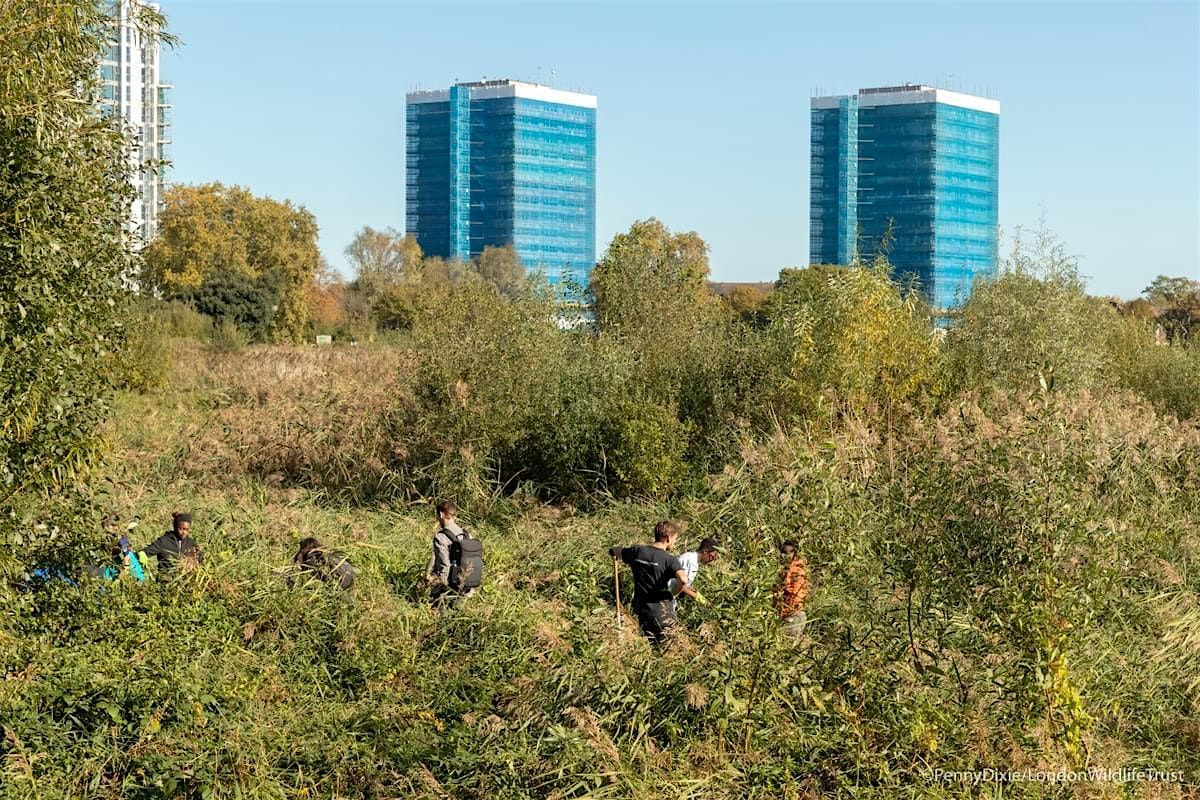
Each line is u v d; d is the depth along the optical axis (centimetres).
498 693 940
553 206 17050
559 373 1906
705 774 748
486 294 1973
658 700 814
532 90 16625
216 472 1948
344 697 956
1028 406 836
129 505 1452
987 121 15475
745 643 795
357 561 1388
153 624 939
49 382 740
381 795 784
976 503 795
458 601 1142
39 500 812
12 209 714
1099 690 844
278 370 3122
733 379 1969
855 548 941
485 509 1761
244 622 1073
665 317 2269
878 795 731
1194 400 2391
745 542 972
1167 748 832
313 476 1919
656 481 1733
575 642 955
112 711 785
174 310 5084
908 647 841
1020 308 2120
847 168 15088
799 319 1830
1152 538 1130
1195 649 967
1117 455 1211
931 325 2114
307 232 7875
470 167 16838
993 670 783
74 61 787
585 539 1495
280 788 778
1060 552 755
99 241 789
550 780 759
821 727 793
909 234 14962
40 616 859
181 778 752
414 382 1933
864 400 1798
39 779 725
